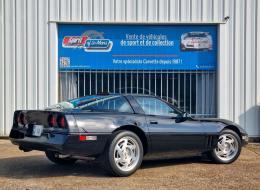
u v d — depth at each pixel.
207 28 13.13
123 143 7.75
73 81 13.07
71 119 7.30
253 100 13.09
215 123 9.05
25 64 12.84
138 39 13.08
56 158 8.78
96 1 12.88
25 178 7.63
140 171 8.27
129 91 13.12
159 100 8.52
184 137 8.52
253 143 12.78
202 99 13.25
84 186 7.01
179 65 13.14
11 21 12.84
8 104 12.85
